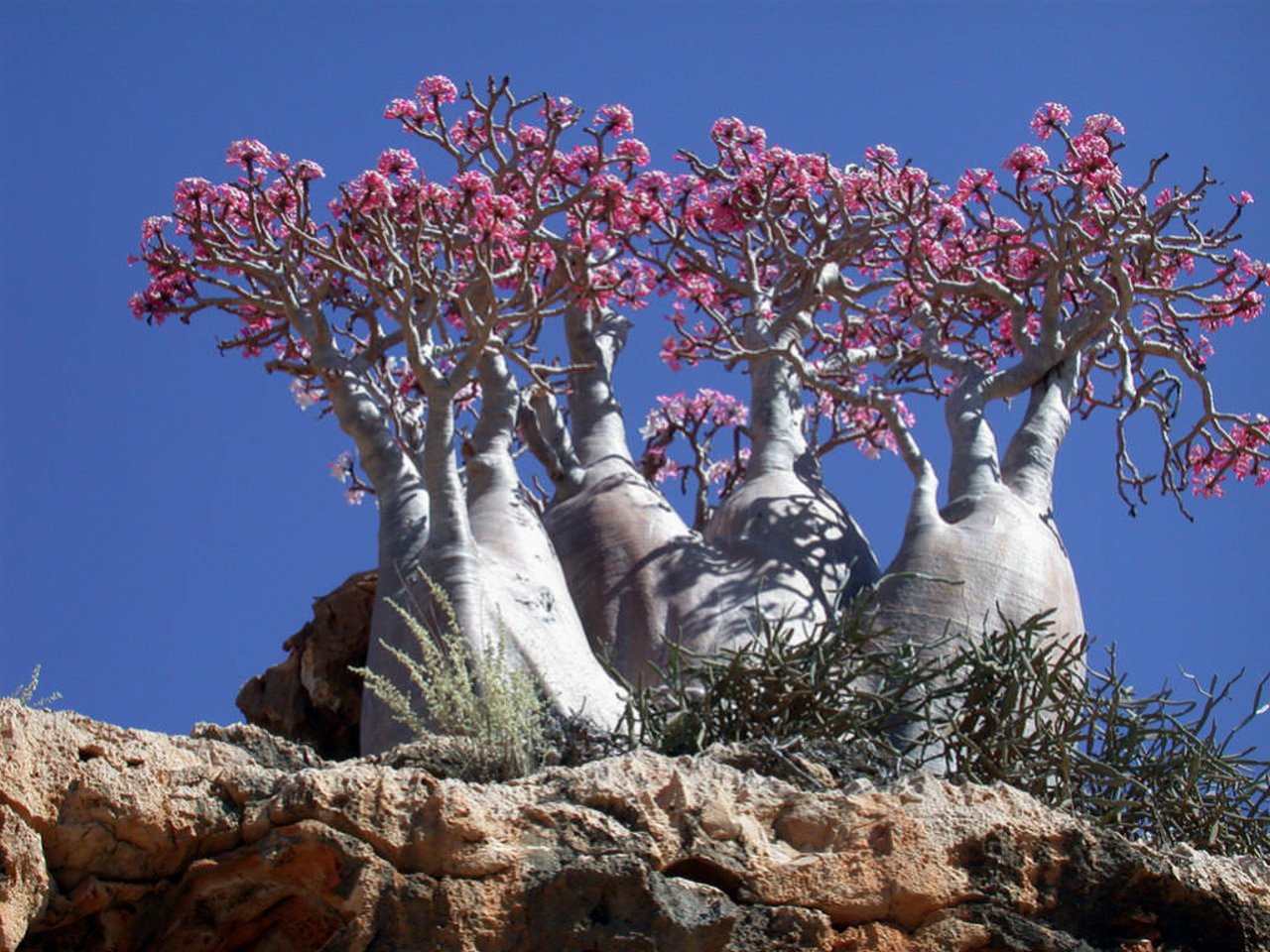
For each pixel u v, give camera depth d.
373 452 14.10
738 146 17.27
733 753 10.21
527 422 15.48
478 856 9.12
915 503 14.34
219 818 9.10
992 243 17.20
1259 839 11.03
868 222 16.62
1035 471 14.91
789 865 9.46
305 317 14.71
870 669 11.52
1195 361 17.47
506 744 10.14
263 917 9.11
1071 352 15.55
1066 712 11.24
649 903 9.13
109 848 8.97
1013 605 13.57
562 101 16.80
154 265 15.10
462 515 13.28
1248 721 11.09
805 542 14.47
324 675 15.41
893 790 9.87
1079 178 15.78
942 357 15.92
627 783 9.59
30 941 8.88
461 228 15.28
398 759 9.97
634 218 16.08
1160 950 9.70
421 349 14.27
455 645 10.87
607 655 11.55
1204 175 16.39
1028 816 9.80
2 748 8.87
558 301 16.62
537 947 9.05
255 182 15.19
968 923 9.48
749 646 11.10
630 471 15.20
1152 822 10.89
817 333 17.52
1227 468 16.83
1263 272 16.78
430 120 16.52
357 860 9.02
